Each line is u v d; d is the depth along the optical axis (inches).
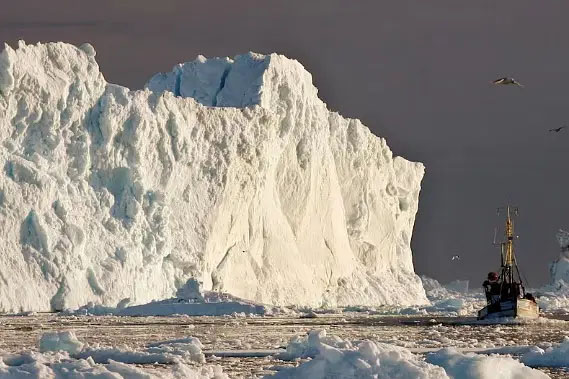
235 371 7012.8
